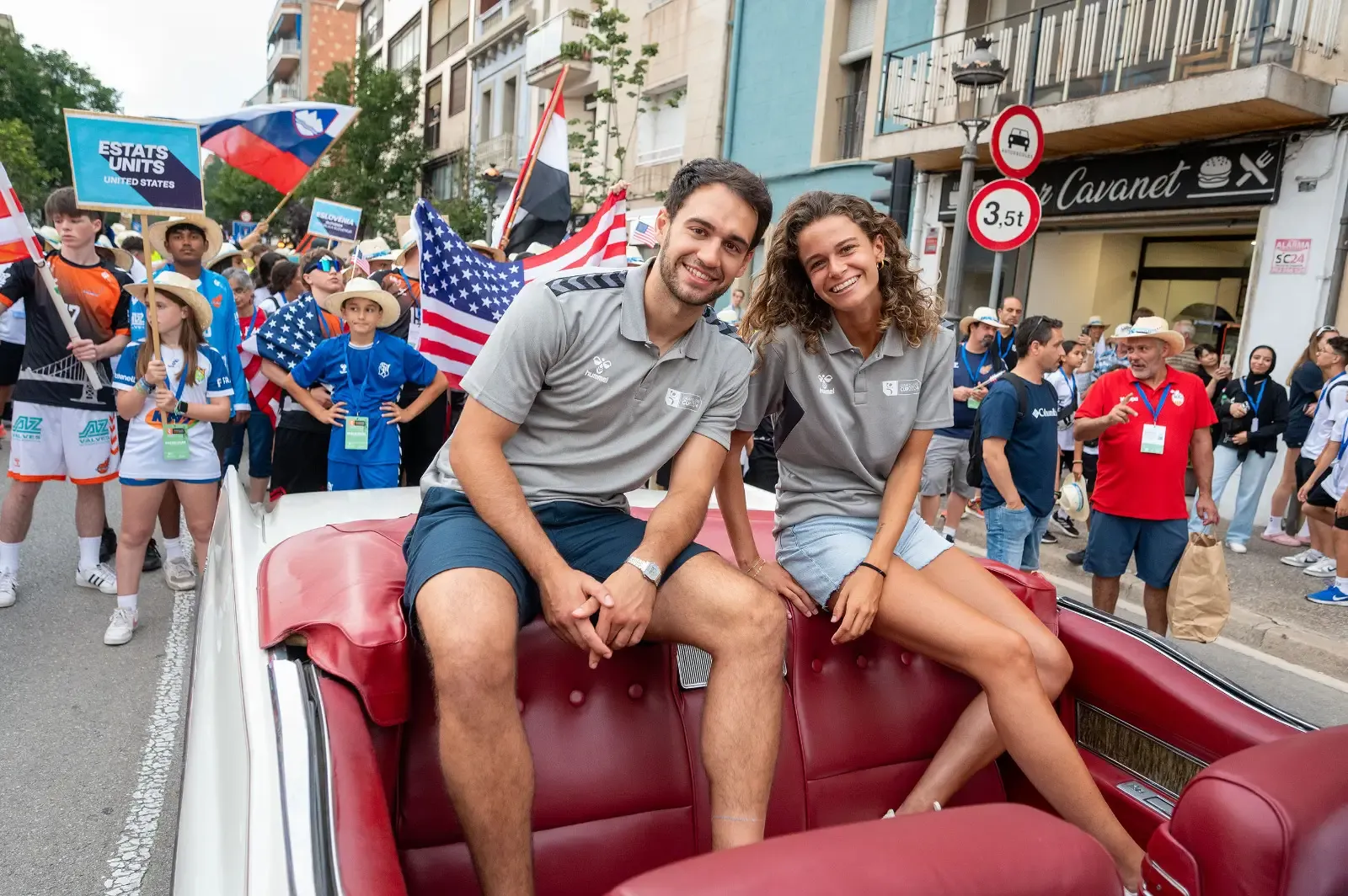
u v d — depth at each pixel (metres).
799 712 2.12
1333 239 8.04
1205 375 8.84
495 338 1.87
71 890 2.69
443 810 1.71
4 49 37.25
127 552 4.50
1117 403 4.66
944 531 6.94
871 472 2.38
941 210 11.61
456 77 30.31
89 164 4.06
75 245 4.93
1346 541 6.00
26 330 4.85
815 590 2.22
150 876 2.77
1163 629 4.79
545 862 1.79
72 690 4.00
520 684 1.83
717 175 1.85
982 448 4.87
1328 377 7.18
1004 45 10.27
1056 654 2.18
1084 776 1.99
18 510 4.94
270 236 30.94
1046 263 10.81
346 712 1.52
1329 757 1.42
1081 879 1.08
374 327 4.80
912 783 2.21
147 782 3.29
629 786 1.87
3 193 4.50
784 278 2.26
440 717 1.59
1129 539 4.75
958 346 7.36
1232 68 8.38
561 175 6.52
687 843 1.92
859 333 2.29
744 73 14.77
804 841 1.05
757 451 5.43
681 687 2.01
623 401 1.94
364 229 27.20
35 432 4.89
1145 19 9.16
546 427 1.98
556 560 1.78
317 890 1.14
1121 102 8.54
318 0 56.06
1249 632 5.57
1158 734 2.12
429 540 1.81
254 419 6.55
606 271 1.97
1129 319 10.15
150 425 4.42
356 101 27.11
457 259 4.16
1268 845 1.30
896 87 11.72
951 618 2.06
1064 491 4.99
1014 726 2.00
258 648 1.66
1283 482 7.98
